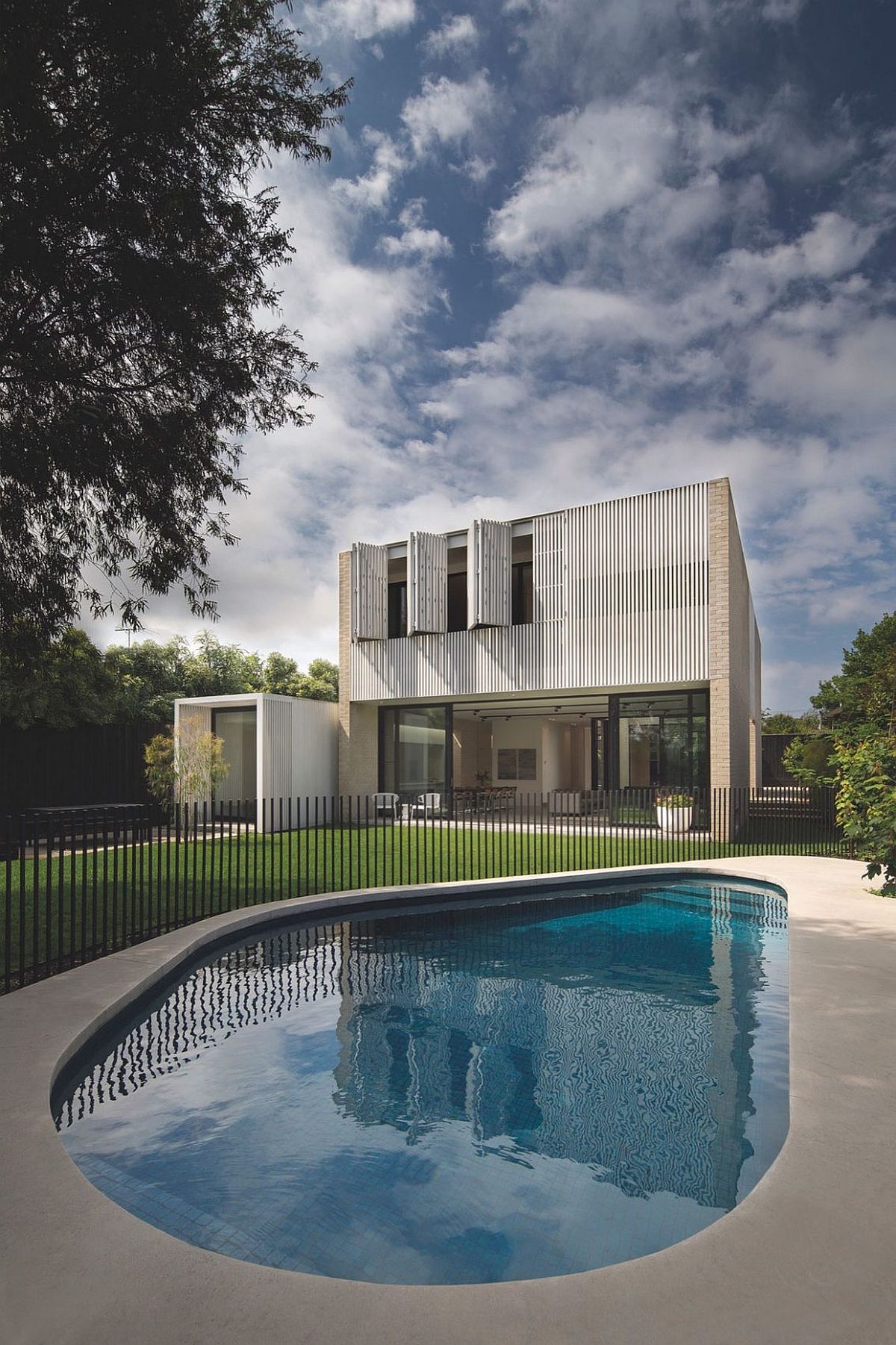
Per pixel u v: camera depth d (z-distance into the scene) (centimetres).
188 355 662
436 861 1066
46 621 734
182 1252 216
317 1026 471
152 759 1580
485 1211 272
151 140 573
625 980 571
